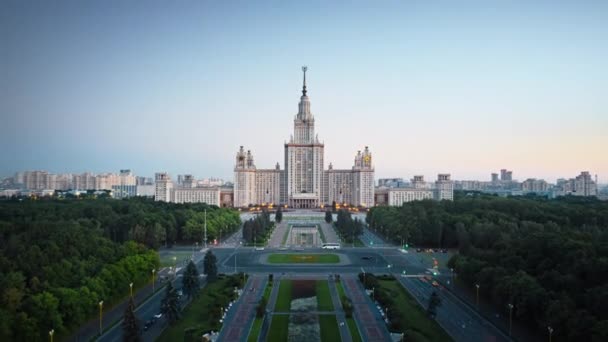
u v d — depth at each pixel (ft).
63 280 590.55
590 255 580.30
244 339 540.52
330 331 567.18
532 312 555.28
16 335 479.82
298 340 537.24
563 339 505.66
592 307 492.54
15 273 540.52
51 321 508.53
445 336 545.85
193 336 527.40
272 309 652.07
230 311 644.27
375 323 597.11
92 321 591.37
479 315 625.00
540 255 652.07
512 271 640.58
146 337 543.80
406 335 512.63
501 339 538.47
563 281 550.77
